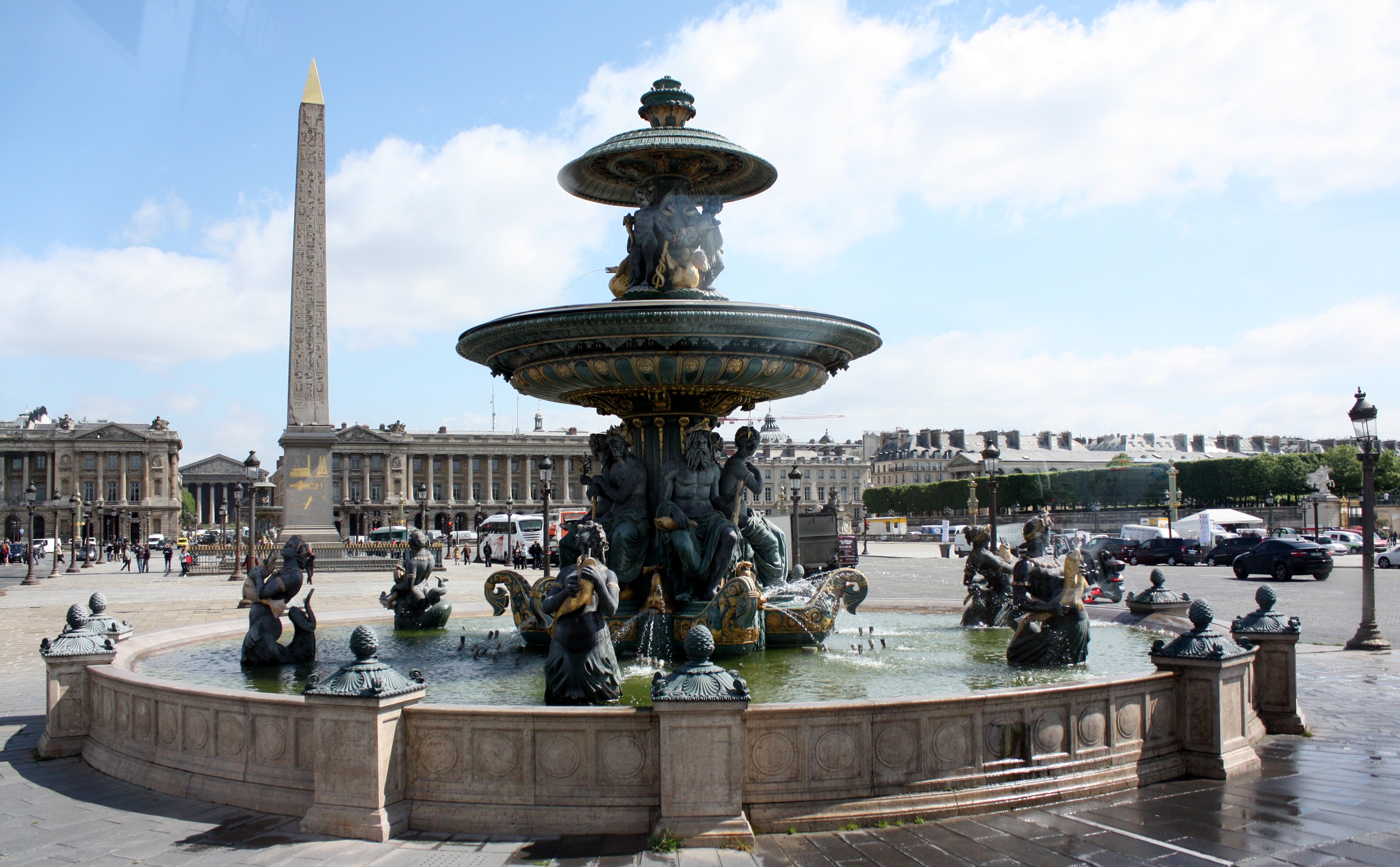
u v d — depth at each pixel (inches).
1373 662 527.2
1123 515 3213.6
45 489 5428.2
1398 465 3816.4
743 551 447.2
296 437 1813.5
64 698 335.6
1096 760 271.3
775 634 432.1
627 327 389.1
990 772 256.8
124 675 313.4
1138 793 269.4
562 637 304.7
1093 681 276.1
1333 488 2972.4
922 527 3897.6
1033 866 215.8
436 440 5885.8
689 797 231.1
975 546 518.6
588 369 412.8
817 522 1355.8
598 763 241.8
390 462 5807.1
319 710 244.1
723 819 230.4
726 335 394.0
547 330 396.8
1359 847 227.1
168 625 782.5
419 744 248.8
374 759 239.5
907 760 248.7
